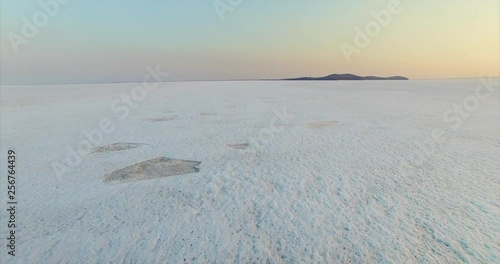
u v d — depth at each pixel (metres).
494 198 5.54
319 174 7.06
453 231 4.43
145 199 5.78
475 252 3.92
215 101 26.56
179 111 19.48
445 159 8.12
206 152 9.23
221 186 6.39
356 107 20.61
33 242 4.34
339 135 11.47
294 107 20.94
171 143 10.48
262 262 3.84
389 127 12.98
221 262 3.84
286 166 7.73
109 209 5.36
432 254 3.90
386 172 7.13
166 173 7.33
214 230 4.60
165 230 4.62
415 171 7.17
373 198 5.64
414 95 31.67
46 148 9.96
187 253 4.04
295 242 4.24
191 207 5.40
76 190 6.27
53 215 5.16
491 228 4.49
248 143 10.37
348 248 4.08
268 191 6.08
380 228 4.56
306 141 10.55
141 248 4.16
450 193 5.80
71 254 4.05
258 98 29.53
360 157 8.45
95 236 4.48
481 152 8.77
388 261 3.79
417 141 10.32
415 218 4.84
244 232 4.53
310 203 5.47
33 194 6.07
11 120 16.23
